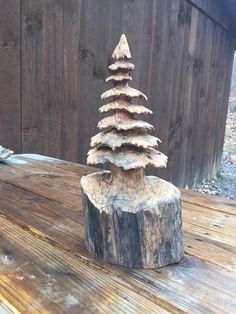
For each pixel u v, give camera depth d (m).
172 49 1.92
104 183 0.44
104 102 1.51
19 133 1.17
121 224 0.39
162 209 0.38
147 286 0.35
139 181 0.42
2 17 1.06
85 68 1.39
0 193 0.67
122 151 0.42
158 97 1.85
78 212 0.57
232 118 5.52
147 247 0.38
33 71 1.18
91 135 1.47
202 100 2.40
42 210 0.58
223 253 0.44
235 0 2.34
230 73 2.90
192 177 2.45
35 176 0.81
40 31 1.18
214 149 2.81
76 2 1.30
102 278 0.37
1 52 1.07
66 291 0.34
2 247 0.44
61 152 1.34
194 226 0.54
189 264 0.41
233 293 0.35
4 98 1.10
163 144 1.97
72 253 0.42
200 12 2.16
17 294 0.33
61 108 1.31
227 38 2.69
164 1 1.78
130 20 1.57
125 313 0.31
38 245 0.44
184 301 0.33
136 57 1.64
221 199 0.70
